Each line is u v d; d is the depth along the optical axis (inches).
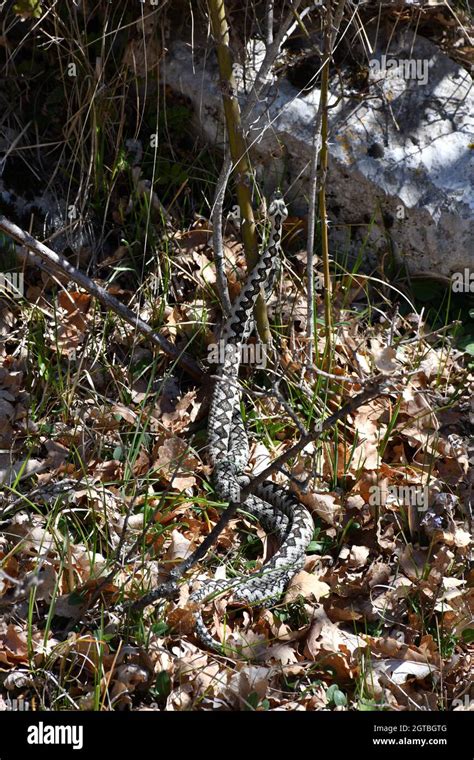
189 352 92.5
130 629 79.5
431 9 98.9
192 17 93.8
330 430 88.7
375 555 85.2
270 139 95.4
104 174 95.7
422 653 80.7
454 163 95.3
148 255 95.0
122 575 81.2
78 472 85.5
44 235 94.5
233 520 85.8
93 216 95.9
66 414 88.0
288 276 95.4
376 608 82.7
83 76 95.6
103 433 87.9
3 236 93.5
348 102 96.2
